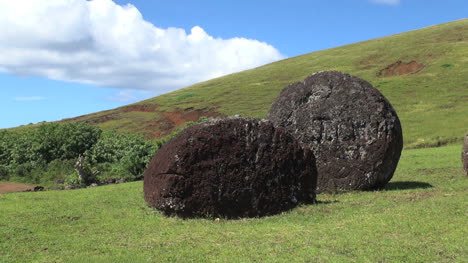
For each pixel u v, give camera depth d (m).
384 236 7.25
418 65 54.22
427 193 11.21
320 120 12.95
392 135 12.51
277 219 9.22
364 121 12.63
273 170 9.93
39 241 7.84
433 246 6.64
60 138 21.94
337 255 6.38
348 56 66.12
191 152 9.44
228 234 7.90
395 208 9.40
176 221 9.16
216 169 9.49
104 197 12.86
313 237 7.33
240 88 58.66
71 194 13.84
